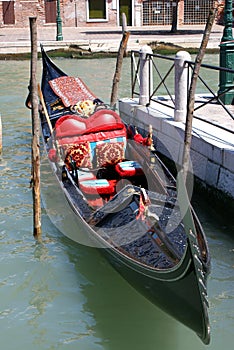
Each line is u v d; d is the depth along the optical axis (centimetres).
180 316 508
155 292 527
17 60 2347
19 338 554
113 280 644
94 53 2377
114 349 539
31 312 593
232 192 774
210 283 630
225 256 688
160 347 539
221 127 862
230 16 1027
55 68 1178
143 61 1080
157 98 1173
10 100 1542
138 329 566
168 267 516
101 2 3266
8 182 918
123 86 1711
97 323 575
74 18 3259
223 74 1066
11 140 1148
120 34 2794
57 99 1037
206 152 831
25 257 691
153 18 3288
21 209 821
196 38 2475
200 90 1588
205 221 782
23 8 3209
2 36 2769
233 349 532
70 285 638
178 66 930
